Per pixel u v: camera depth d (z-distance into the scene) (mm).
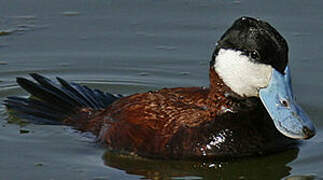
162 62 14797
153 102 11352
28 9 16703
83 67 14664
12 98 12969
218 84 11094
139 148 11062
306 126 10445
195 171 10922
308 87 13711
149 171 10891
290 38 15203
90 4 16875
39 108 12648
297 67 14320
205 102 11203
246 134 10961
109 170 10914
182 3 16828
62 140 11820
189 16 16266
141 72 14531
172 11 16484
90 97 12711
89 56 15016
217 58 11062
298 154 11328
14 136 12062
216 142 10891
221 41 11055
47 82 12930
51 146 11695
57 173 10875
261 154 11023
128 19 16234
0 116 12766
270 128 11102
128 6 16750
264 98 10750
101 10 16609
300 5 16422
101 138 11562
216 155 10891
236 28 10922
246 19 10938
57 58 14953
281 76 10742
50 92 12734
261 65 10742
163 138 10930
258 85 10828
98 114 12031
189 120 11016
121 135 11258
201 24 15906
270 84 10742
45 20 16266
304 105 13094
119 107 11688
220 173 10914
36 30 15906
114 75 14438
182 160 10898
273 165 11047
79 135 11891
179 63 14742
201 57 14875
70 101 12602
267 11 16266
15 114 12602
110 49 15234
